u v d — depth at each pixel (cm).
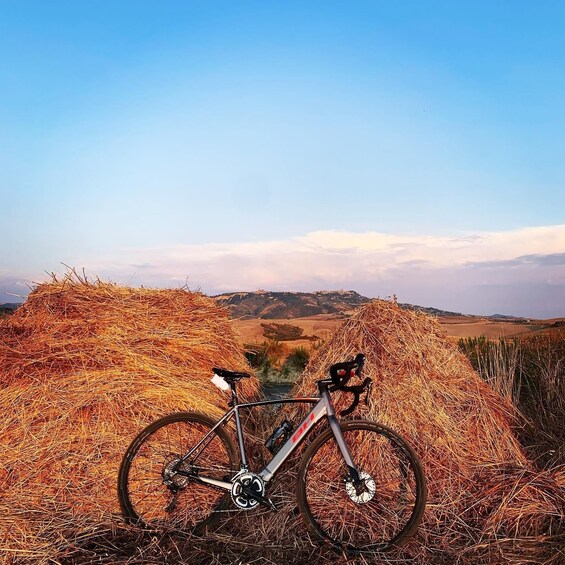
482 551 401
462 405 512
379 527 434
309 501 455
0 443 475
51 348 542
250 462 518
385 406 493
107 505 454
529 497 443
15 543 405
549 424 636
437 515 441
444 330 589
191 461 470
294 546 417
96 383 517
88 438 483
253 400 603
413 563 397
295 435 441
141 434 463
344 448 433
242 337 686
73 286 614
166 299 630
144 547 414
